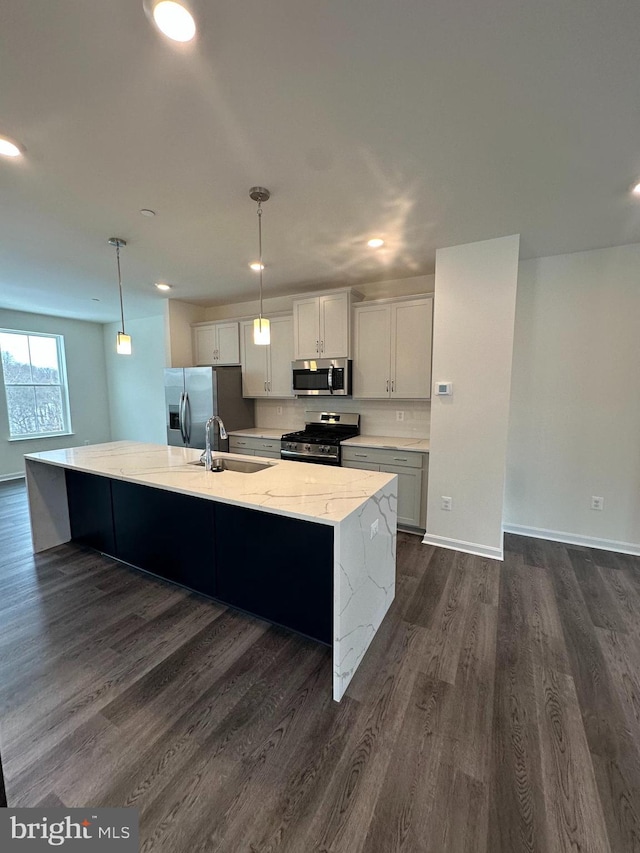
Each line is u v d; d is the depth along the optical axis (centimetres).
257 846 115
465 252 294
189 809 125
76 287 427
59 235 278
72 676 182
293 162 188
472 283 294
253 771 137
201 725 156
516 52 125
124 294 463
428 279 383
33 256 324
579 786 132
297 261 336
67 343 620
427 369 360
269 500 189
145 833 118
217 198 223
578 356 321
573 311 319
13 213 242
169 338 498
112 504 284
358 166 191
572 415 327
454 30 118
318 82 137
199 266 351
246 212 241
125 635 212
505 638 209
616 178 201
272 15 112
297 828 120
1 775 69
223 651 199
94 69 130
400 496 356
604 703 167
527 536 349
